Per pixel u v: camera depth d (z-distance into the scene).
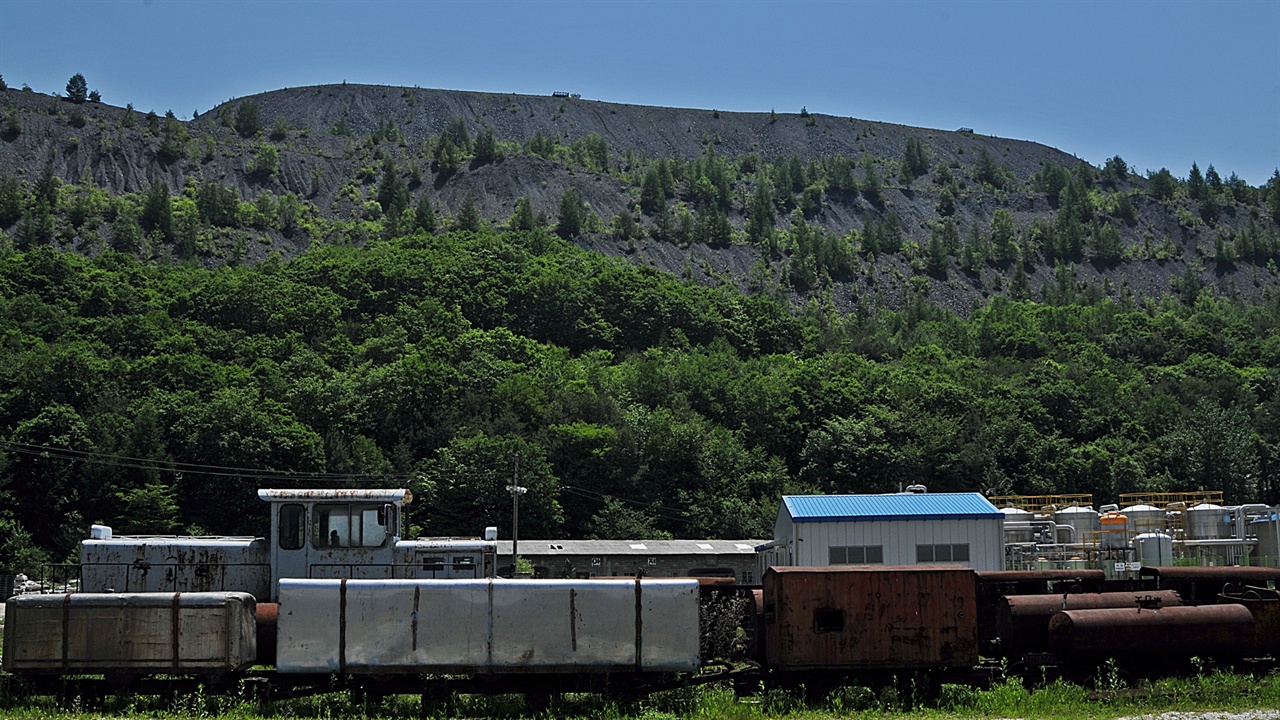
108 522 90.00
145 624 27.92
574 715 27.05
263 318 147.75
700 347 170.62
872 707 28.22
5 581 75.62
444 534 91.00
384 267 174.38
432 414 110.56
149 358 113.19
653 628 28.50
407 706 27.70
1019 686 29.59
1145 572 34.84
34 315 137.25
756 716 26.78
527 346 139.62
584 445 103.12
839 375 130.88
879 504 53.16
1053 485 108.94
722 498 101.88
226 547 33.28
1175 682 29.92
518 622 28.22
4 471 90.75
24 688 27.84
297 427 98.12
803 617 29.27
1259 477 117.25
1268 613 31.75
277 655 27.92
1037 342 189.12
